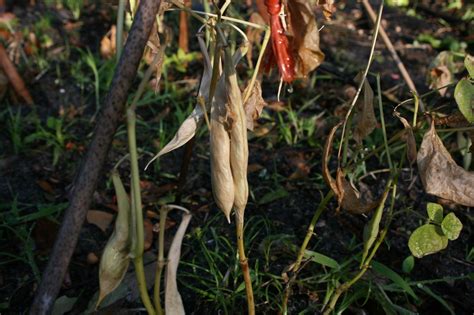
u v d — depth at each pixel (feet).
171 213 3.85
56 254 2.71
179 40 5.29
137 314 3.31
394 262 3.59
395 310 3.28
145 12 2.54
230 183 2.59
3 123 4.61
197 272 3.53
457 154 4.21
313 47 2.59
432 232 2.73
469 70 2.66
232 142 2.54
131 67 2.57
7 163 4.20
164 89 4.96
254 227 3.72
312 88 4.91
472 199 2.60
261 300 3.36
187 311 3.36
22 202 3.96
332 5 2.68
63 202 3.96
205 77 2.74
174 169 4.17
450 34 6.20
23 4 6.37
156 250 3.62
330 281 3.37
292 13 2.58
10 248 3.66
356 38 5.97
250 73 4.91
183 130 2.72
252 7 6.21
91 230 3.78
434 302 3.41
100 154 2.64
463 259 3.62
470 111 2.57
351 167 2.94
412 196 3.98
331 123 4.40
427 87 5.04
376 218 2.81
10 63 4.67
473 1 6.81
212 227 3.73
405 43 5.95
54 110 4.80
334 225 3.78
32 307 2.77
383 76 5.22
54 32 5.86
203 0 4.01
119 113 2.61
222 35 2.48
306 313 3.31
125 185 4.05
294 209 3.89
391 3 6.82
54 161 4.19
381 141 4.29
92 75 5.18
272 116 4.68
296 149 4.33
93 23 6.06
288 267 3.14
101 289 2.66
